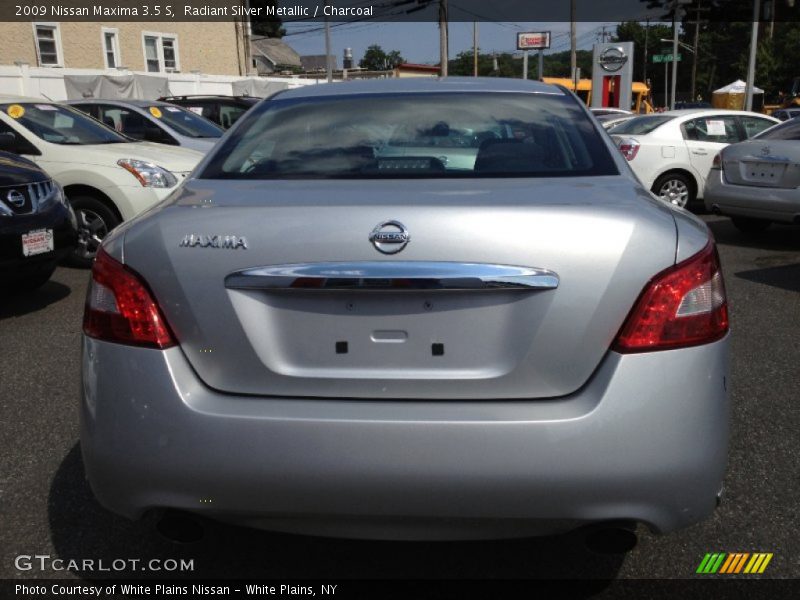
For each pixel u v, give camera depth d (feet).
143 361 6.66
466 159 8.50
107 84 73.51
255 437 6.43
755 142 26.78
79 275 23.06
